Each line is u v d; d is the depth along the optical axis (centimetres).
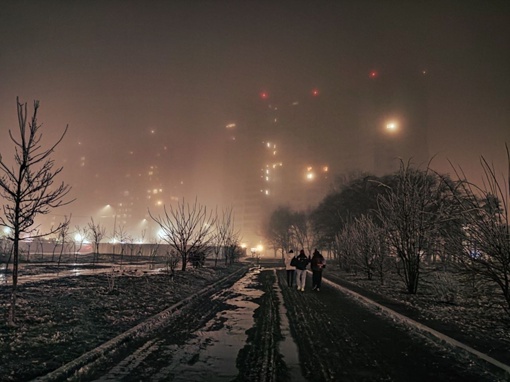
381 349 657
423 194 1504
